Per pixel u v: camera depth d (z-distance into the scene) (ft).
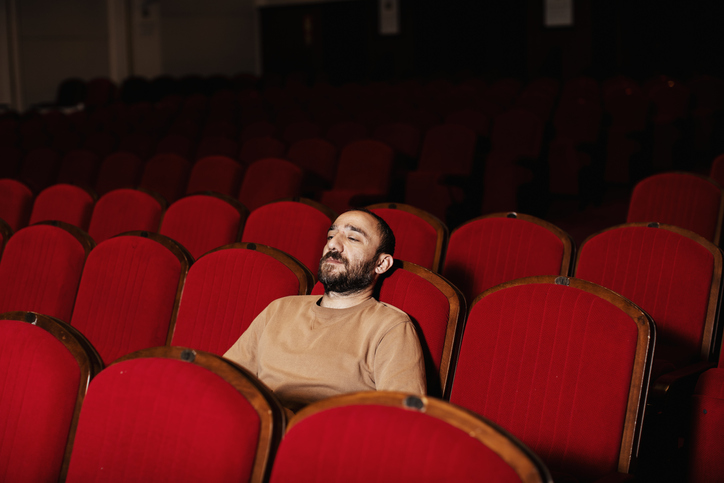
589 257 7.12
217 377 3.52
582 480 4.55
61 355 4.22
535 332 4.90
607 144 19.65
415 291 5.45
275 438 3.36
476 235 7.75
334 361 5.03
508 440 2.77
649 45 32.68
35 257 7.89
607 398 4.53
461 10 36.50
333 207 13.00
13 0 36.94
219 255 6.59
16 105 37.55
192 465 3.40
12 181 11.86
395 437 2.90
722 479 5.15
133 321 7.04
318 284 5.99
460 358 5.17
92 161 16.89
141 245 7.17
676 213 9.15
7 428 4.20
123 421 3.63
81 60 39.09
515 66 35.96
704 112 22.49
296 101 26.48
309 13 39.11
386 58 37.99
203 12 40.47
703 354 6.43
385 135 17.39
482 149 17.67
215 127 20.58
